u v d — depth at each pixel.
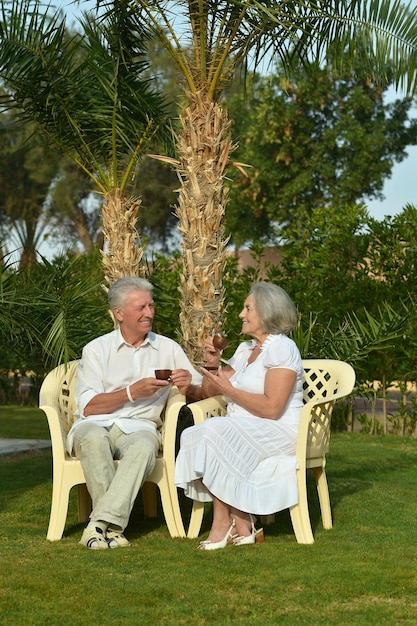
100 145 7.20
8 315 6.62
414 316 8.55
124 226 6.89
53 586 3.86
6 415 12.08
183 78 6.27
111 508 4.62
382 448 8.66
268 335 4.98
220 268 6.17
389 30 6.26
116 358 5.18
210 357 4.99
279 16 6.23
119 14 6.51
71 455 5.10
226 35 6.29
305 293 9.76
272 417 4.80
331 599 3.71
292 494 4.71
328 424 5.13
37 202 30.20
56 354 6.02
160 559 4.36
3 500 6.00
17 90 6.97
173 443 4.91
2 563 4.25
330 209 10.20
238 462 4.69
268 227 25.45
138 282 5.18
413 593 3.80
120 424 4.99
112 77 6.84
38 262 7.45
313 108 24.64
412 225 9.64
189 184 6.12
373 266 9.81
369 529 5.13
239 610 3.55
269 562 4.29
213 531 4.70
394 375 9.79
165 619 3.44
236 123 25.59
